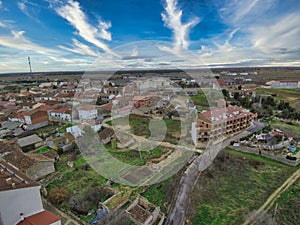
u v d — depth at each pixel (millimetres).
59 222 11961
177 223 12734
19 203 11633
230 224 12742
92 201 14836
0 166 15305
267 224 12578
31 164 18203
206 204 14609
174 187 15719
